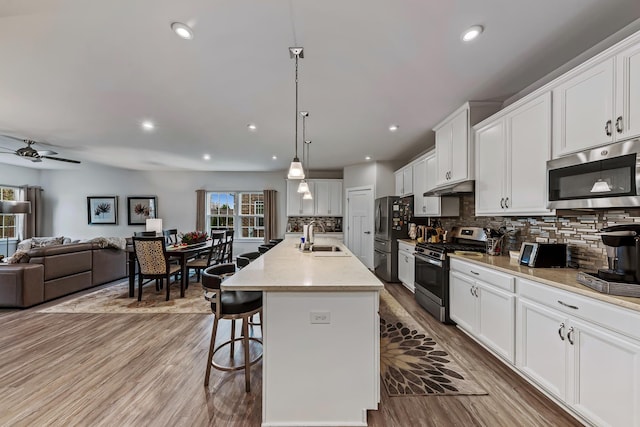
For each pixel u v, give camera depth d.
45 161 5.92
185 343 2.64
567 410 1.69
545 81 2.40
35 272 3.67
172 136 4.12
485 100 2.88
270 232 7.02
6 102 2.89
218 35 1.84
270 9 1.60
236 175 7.20
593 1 1.56
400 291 4.43
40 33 1.80
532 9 1.62
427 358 2.37
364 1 1.55
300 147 4.75
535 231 2.61
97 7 1.57
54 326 3.04
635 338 1.29
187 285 4.65
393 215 4.98
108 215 7.10
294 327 1.62
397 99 2.85
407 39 1.88
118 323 3.13
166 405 1.77
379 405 1.78
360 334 1.63
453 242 3.93
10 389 1.93
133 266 4.13
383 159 5.69
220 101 2.89
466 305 2.71
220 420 1.65
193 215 7.18
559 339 1.68
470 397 1.86
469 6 1.58
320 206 6.68
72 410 1.73
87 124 3.57
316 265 2.18
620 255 1.52
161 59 2.12
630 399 1.31
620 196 1.53
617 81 1.59
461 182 3.08
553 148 2.02
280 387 1.61
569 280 1.75
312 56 2.09
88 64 2.18
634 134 1.51
